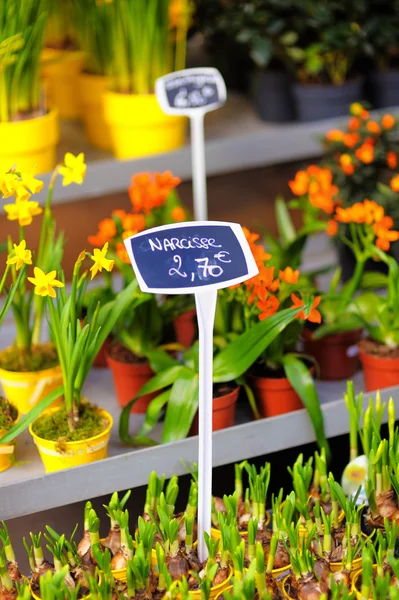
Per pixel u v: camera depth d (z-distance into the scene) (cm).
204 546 188
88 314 210
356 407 212
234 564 177
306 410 227
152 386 220
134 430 232
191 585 186
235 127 330
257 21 319
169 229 180
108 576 175
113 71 293
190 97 246
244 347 216
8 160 275
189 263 175
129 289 214
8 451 209
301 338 256
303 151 328
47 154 282
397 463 200
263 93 332
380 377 241
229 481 257
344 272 306
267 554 194
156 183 232
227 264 177
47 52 348
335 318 252
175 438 215
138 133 293
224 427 224
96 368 267
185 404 217
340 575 184
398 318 237
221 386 225
